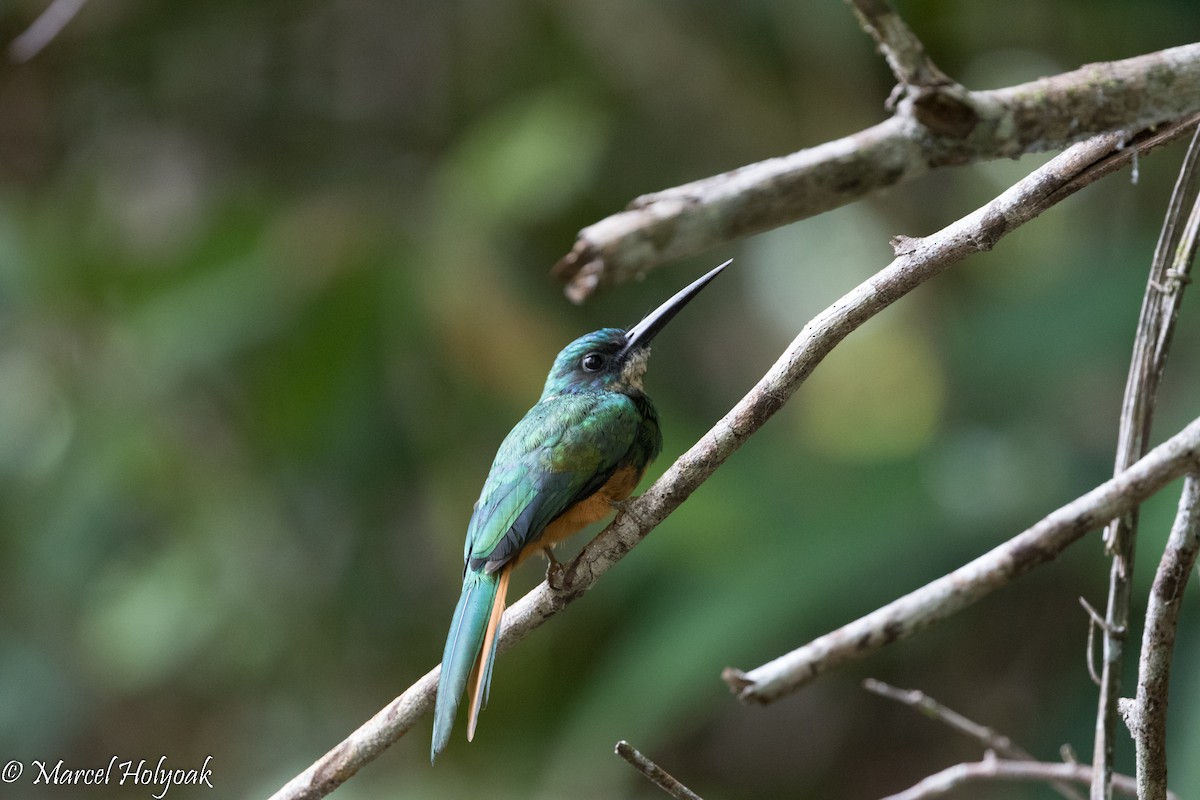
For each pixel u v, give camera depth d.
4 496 11.13
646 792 10.86
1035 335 9.23
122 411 10.77
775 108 11.01
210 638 10.84
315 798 4.70
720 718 11.50
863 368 12.11
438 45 12.06
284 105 12.32
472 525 5.99
